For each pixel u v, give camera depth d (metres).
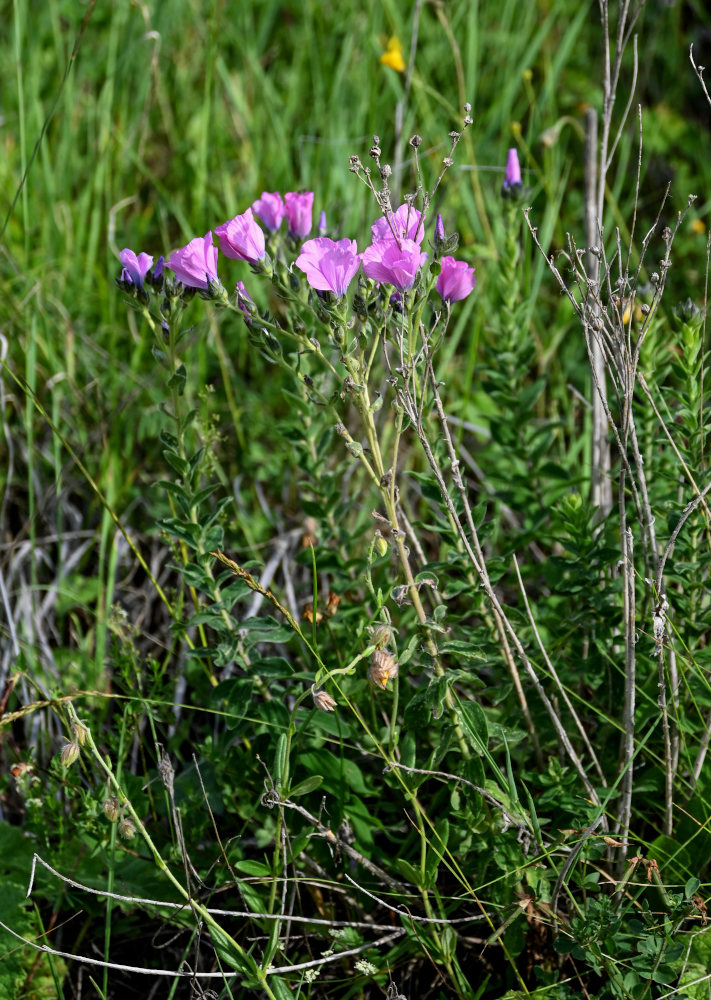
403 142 1.77
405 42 2.03
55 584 1.55
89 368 1.66
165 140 2.06
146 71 2.03
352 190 1.74
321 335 1.43
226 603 1.32
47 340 1.64
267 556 1.58
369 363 1.26
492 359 1.48
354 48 2.10
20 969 1.32
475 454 1.63
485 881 1.29
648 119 2.07
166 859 1.35
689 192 1.93
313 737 1.33
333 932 1.31
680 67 2.21
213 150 1.84
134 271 1.28
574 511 1.35
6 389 1.64
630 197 1.96
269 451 1.67
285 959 1.29
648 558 1.35
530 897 1.27
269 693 1.35
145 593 1.56
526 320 1.46
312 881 1.29
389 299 1.24
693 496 1.33
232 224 1.24
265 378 1.70
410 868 1.26
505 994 1.27
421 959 1.32
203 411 1.48
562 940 1.26
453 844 1.30
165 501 1.60
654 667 1.36
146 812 1.37
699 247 1.81
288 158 1.85
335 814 1.33
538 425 1.63
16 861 1.36
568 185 2.01
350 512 1.56
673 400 1.50
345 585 1.41
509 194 1.44
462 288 1.25
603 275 1.29
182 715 1.48
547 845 1.28
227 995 1.26
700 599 1.34
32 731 1.46
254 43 2.14
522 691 1.33
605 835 1.26
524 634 1.37
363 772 1.40
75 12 2.20
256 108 2.07
